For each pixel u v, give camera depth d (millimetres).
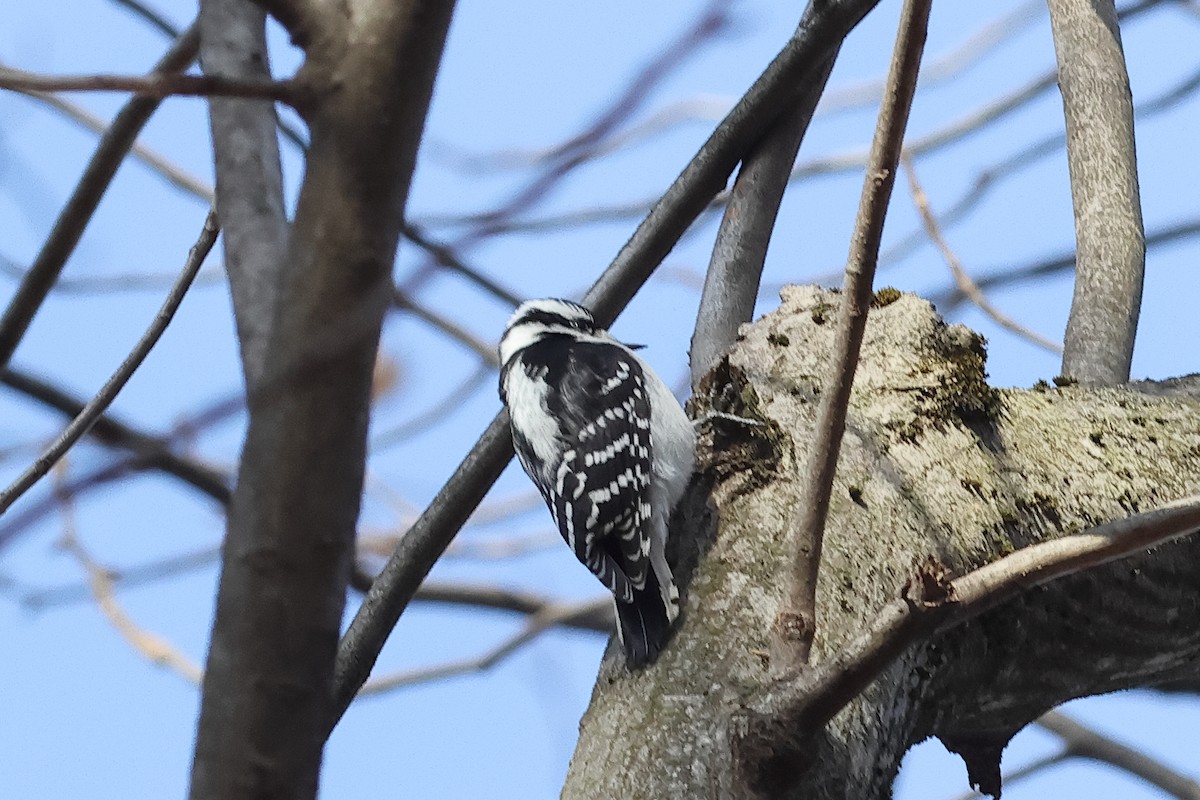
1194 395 8406
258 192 5266
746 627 6453
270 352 3736
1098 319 9477
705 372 8914
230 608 3824
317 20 3758
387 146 3707
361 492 3871
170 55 8492
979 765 7969
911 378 7770
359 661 8586
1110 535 5320
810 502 5680
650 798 5805
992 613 7133
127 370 6918
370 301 3701
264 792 3820
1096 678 7633
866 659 5305
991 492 7363
